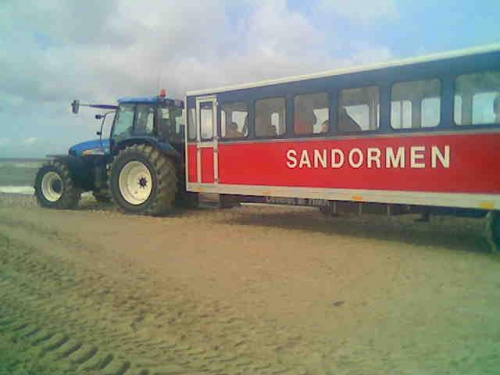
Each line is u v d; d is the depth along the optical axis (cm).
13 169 4422
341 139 830
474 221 1066
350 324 446
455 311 480
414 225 1016
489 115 680
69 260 671
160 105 1195
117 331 417
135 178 1188
